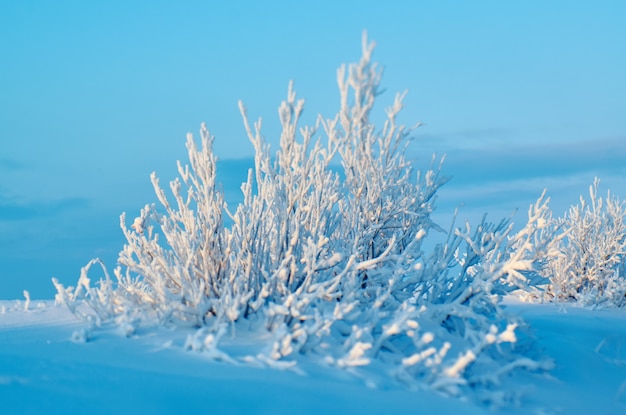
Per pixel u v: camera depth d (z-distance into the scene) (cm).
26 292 621
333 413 315
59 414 277
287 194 505
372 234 577
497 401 397
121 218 532
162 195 519
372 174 586
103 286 531
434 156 649
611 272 1180
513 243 551
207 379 341
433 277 564
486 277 529
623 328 750
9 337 450
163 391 313
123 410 288
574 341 625
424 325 511
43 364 348
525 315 852
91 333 445
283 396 325
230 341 434
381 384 375
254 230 504
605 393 475
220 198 509
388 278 535
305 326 412
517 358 511
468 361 393
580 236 1223
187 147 505
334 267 530
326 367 394
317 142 511
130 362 369
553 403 427
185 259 513
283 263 482
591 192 1245
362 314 473
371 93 497
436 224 630
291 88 492
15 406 281
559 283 1155
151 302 507
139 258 532
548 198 518
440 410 350
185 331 463
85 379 323
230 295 469
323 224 520
